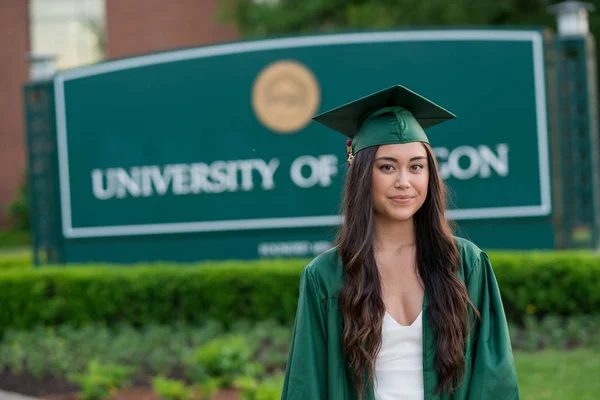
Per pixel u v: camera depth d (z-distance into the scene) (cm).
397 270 267
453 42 897
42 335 825
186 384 652
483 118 891
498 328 264
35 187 1005
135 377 687
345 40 915
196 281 850
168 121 952
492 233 890
